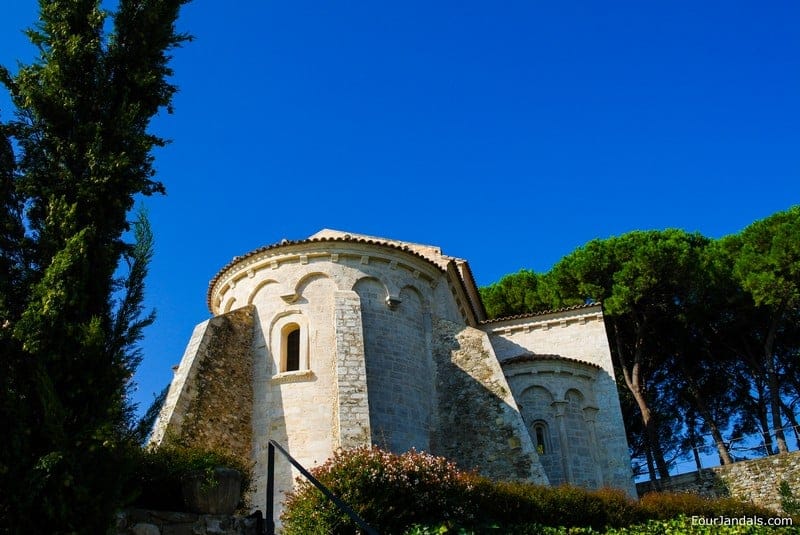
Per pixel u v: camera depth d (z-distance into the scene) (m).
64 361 7.39
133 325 8.23
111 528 7.27
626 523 15.67
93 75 9.45
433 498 12.77
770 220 33.50
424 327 21.36
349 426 16.80
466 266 30.92
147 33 9.90
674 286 31.94
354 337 18.39
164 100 9.96
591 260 33.84
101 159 8.65
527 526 13.60
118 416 7.72
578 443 24.06
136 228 8.80
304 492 12.69
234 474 9.38
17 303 7.74
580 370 25.72
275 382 18.89
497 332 29.34
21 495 6.61
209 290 23.09
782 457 26.17
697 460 34.03
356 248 20.47
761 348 34.41
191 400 17.47
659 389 37.03
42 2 9.68
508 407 19.11
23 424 6.87
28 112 8.90
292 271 20.30
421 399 19.81
